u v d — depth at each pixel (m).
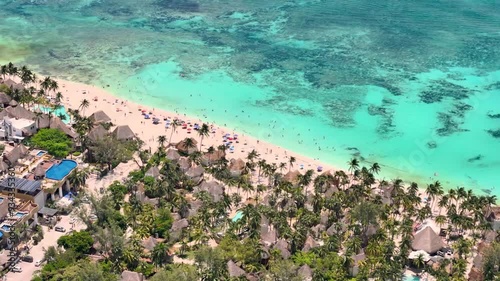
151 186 146.88
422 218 143.00
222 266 117.06
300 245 129.12
